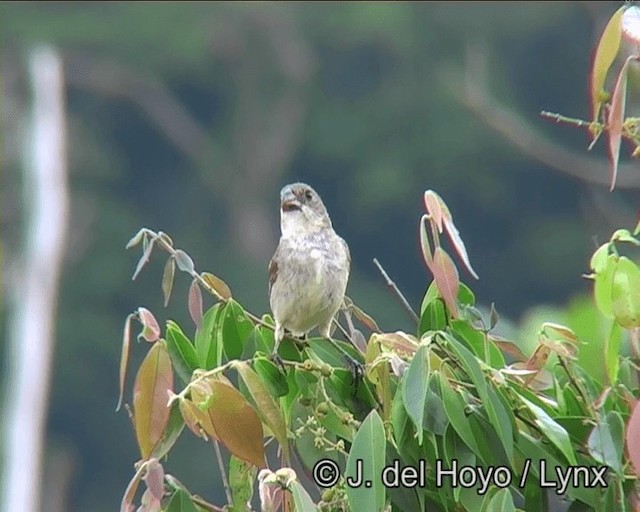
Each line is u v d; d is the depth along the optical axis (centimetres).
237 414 541
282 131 3080
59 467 2534
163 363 554
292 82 3100
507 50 2975
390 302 2714
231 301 584
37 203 1602
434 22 3003
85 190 2995
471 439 539
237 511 571
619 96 539
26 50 2697
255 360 562
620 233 559
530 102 2931
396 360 542
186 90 3128
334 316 685
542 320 645
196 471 2298
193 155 3070
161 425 552
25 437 1443
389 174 2978
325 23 3075
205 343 579
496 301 2859
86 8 3025
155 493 532
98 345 2686
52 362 2650
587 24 2936
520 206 2923
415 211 2997
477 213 2953
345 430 565
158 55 3066
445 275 563
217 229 2998
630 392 569
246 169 3073
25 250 1567
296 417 575
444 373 546
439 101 2983
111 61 3030
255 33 3102
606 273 557
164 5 3058
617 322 555
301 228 684
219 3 3073
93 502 2556
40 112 1675
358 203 3008
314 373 573
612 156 539
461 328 579
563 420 562
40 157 1628
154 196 3047
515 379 568
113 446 2609
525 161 2922
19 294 1586
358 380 576
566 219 2888
